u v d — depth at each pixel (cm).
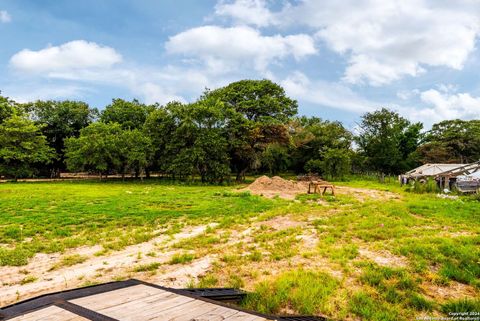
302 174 5834
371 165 6181
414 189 2808
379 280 622
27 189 2783
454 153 6312
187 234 1078
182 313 345
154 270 717
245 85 4966
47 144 4741
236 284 620
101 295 382
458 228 1095
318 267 714
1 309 326
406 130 7200
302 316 451
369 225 1119
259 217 1342
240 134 3984
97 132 4053
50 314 314
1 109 4291
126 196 2202
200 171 3856
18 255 815
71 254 854
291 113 5219
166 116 4072
